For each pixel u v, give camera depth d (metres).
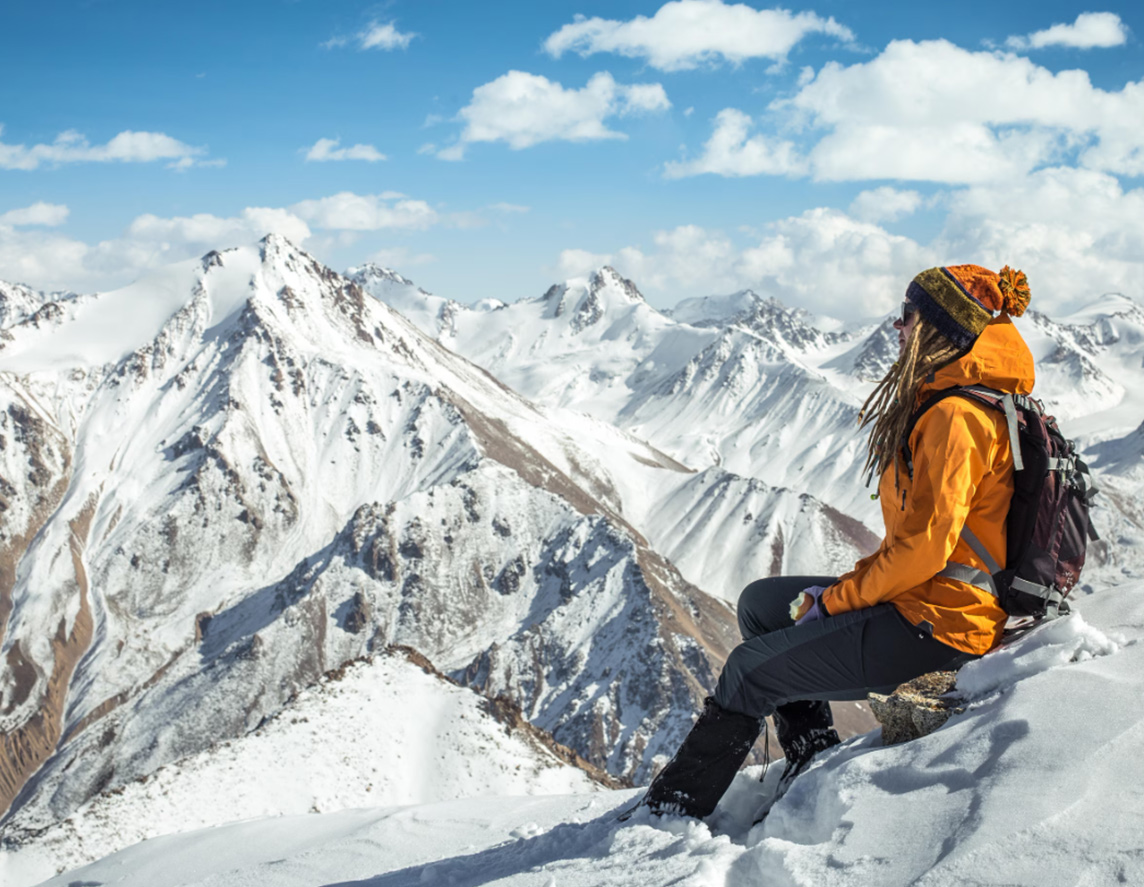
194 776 27.58
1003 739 2.92
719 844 3.33
